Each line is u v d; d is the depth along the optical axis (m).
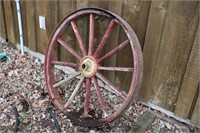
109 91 1.80
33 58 2.20
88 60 1.55
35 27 2.06
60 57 2.00
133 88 1.39
